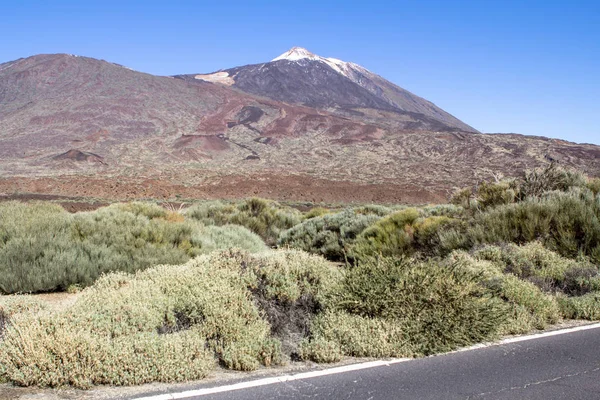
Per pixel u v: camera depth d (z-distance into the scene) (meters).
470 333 6.23
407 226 13.50
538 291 8.03
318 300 6.71
